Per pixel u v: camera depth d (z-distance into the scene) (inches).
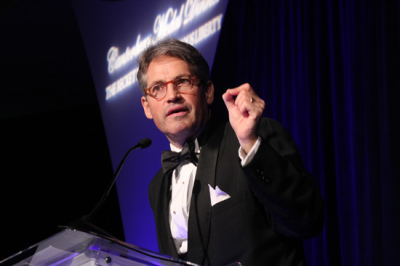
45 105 209.2
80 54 174.2
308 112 108.5
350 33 102.2
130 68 115.1
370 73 97.8
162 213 56.9
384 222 91.8
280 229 47.6
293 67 113.0
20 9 139.9
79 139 214.1
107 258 36.3
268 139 50.8
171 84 55.7
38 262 37.2
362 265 95.2
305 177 46.8
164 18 112.3
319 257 103.1
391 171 92.1
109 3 119.9
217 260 49.2
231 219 49.1
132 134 115.4
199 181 52.2
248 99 44.8
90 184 211.2
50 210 209.9
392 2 96.3
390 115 93.4
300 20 113.7
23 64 177.5
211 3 106.7
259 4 122.1
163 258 34.6
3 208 207.0
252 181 44.9
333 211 102.8
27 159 210.8
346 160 100.2
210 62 105.7
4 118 208.5
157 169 111.6
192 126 55.6
